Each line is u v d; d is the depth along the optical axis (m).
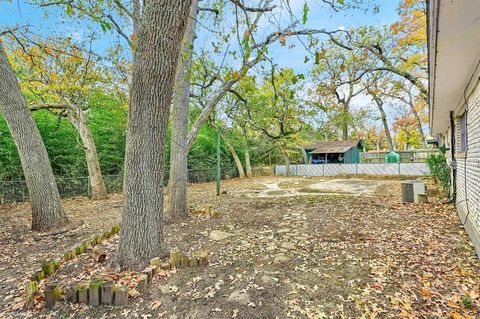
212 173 17.56
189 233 4.91
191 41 5.70
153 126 3.18
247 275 3.09
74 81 8.44
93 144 10.09
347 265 3.32
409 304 2.45
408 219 5.51
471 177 4.24
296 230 5.00
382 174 17.42
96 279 2.72
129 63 7.66
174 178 6.05
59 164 10.59
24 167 5.29
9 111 5.14
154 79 3.04
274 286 2.83
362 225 5.19
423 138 22.00
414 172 16.58
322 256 3.65
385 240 4.23
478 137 3.65
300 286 2.82
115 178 11.93
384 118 21.70
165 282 2.92
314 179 17.41
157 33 2.93
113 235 4.79
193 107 12.66
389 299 2.54
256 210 7.09
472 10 1.94
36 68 7.65
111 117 12.20
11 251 4.23
